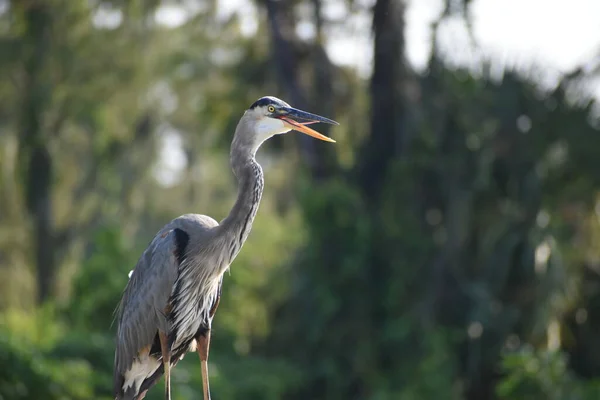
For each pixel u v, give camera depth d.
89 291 19.02
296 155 24.20
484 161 19.28
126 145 30.33
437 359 18.78
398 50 20.59
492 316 18.88
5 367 12.80
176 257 7.70
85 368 13.63
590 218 19.67
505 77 19.39
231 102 24.72
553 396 15.02
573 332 19.52
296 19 22.36
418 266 19.81
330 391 20.17
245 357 20.17
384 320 20.23
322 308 20.28
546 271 18.84
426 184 19.89
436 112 19.77
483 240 19.38
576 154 19.36
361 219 20.17
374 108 21.00
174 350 7.98
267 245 23.31
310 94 22.36
